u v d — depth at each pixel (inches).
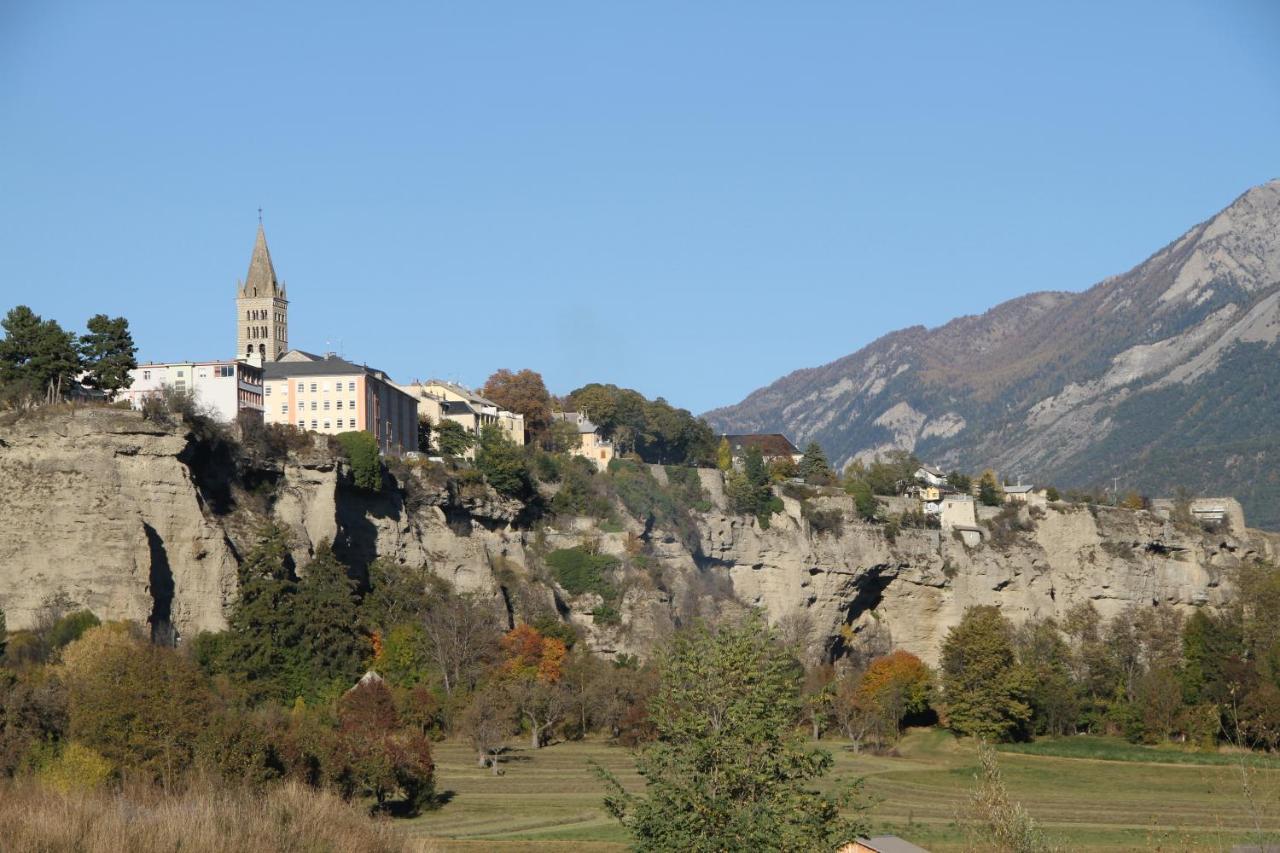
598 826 5708.7
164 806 4522.6
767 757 3304.6
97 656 6033.5
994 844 3521.2
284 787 5044.3
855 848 4584.2
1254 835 3634.4
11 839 4249.5
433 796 6112.2
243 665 7106.3
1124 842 5585.6
